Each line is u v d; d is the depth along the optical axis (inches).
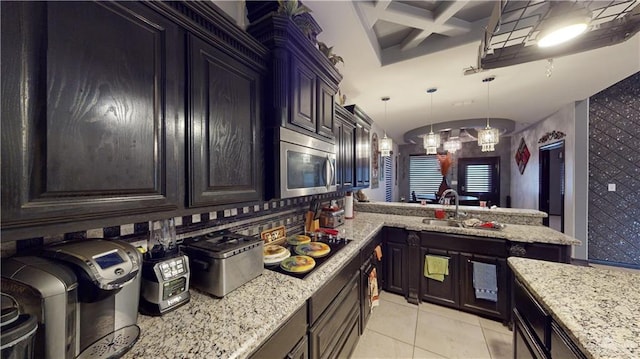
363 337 74.4
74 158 22.5
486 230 85.2
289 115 49.8
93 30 23.7
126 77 26.4
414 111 161.8
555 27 39.2
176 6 31.0
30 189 19.9
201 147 35.0
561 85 116.7
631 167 128.8
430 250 91.7
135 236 37.9
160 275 32.9
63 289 22.6
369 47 82.2
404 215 117.2
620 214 131.0
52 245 28.1
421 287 93.8
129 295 29.1
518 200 228.5
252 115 45.4
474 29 80.3
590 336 27.3
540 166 185.6
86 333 25.4
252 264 43.9
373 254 84.9
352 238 73.9
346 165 92.7
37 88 20.2
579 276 43.3
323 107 63.4
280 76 47.8
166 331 29.5
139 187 27.8
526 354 43.8
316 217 86.1
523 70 99.9
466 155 266.7
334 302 51.9
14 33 19.1
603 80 110.7
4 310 19.7
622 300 34.9
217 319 32.0
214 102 37.1
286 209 75.5
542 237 76.2
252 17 58.2
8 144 18.8
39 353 21.5
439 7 72.4
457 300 87.5
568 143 146.3
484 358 66.0
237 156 41.8
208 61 36.2
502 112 163.9
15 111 19.1
